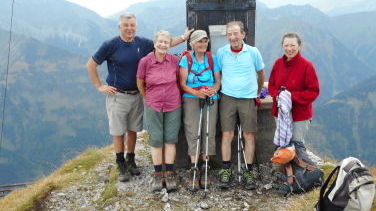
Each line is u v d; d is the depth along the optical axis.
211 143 4.34
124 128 4.55
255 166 4.84
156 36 4.05
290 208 3.89
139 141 6.41
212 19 4.90
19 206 4.70
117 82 4.40
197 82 4.19
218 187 4.45
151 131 4.28
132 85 4.41
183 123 4.52
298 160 4.15
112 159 5.96
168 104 4.19
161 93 4.15
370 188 3.28
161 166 4.40
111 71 4.41
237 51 4.14
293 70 4.00
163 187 4.49
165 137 4.32
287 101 3.97
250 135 4.37
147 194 4.40
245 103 4.21
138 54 4.34
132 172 4.87
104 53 4.31
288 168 4.20
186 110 4.30
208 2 4.84
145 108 4.28
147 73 4.15
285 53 4.02
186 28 4.95
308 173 4.12
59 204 4.55
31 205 4.65
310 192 4.08
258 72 4.27
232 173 4.68
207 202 4.18
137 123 4.63
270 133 4.82
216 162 4.91
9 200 5.59
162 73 4.13
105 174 5.30
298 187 4.13
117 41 4.29
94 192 4.75
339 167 3.52
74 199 4.63
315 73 3.95
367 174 3.31
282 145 4.09
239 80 4.13
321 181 4.15
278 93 4.07
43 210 4.50
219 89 4.34
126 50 4.30
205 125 4.30
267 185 4.41
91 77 4.44
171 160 4.36
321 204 3.53
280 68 4.10
